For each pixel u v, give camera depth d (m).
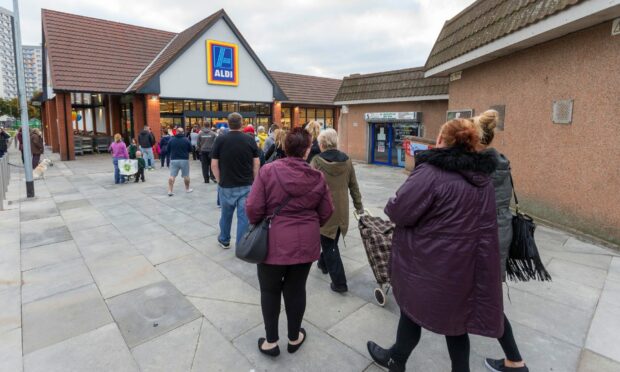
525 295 3.55
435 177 1.92
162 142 13.63
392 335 2.95
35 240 5.25
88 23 19.09
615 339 2.85
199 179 10.98
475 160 1.91
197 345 2.82
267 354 2.68
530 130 6.38
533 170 6.32
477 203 1.90
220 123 19.81
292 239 2.46
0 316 3.22
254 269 4.24
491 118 2.49
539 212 6.19
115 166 10.14
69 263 4.40
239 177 4.55
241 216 4.59
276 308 2.62
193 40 17.89
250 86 20.48
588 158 5.16
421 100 13.08
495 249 1.93
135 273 4.12
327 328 3.05
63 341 2.87
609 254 4.58
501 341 2.40
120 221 6.26
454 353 2.07
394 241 2.18
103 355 2.70
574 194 5.43
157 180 10.83
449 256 1.89
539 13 5.30
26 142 8.05
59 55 17.03
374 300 3.51
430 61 9.99
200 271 4.18
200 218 6.46
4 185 8.48
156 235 5.48
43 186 9.79
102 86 17.20
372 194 8.76
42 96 24.12
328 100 27.59
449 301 1.92
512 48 6.42
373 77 15.05
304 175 2.49
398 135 14.34
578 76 5.29
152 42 20.78
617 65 4.66
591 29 5.01
